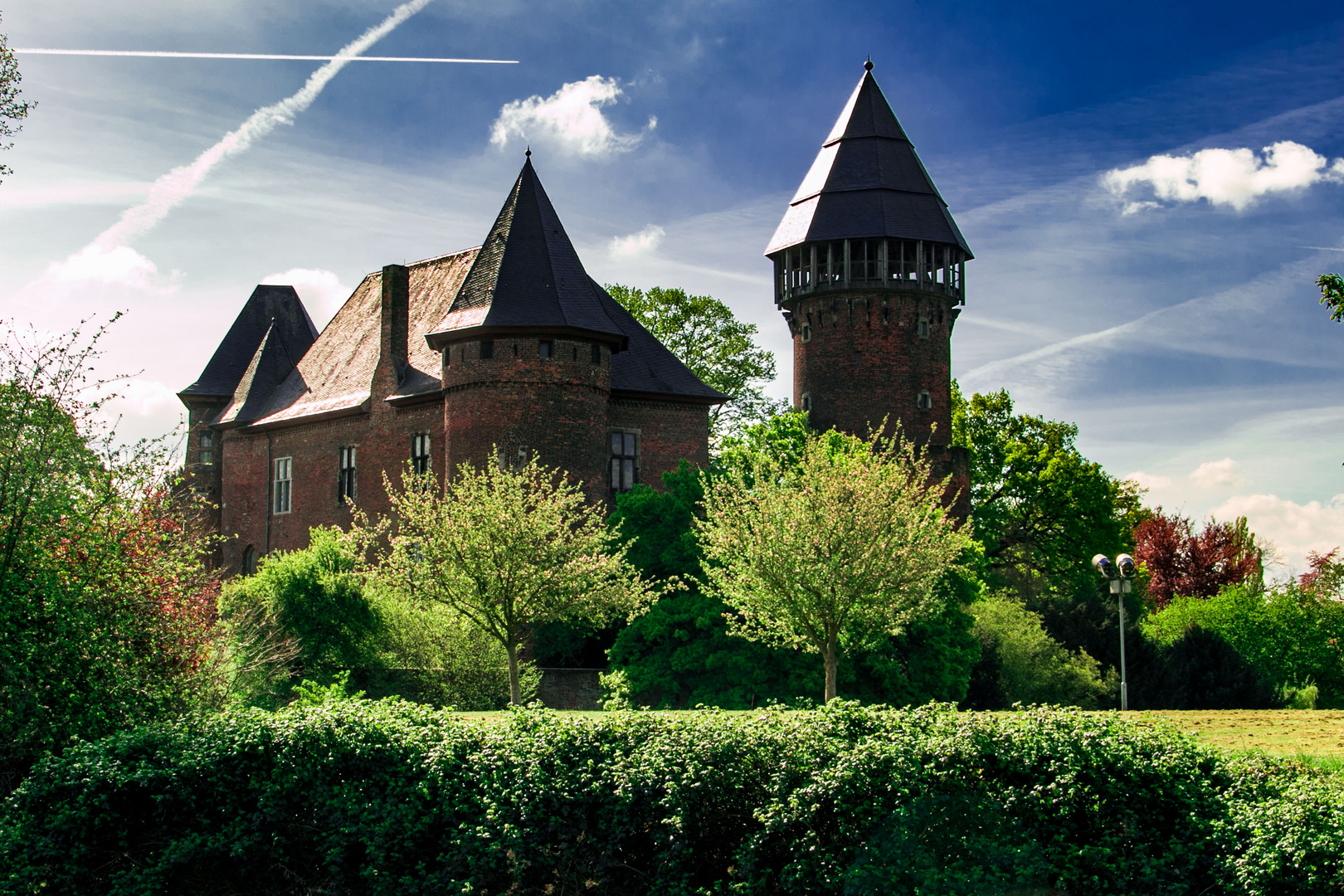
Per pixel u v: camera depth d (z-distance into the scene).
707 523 26.19
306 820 10.88
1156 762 9.59
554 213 38.91
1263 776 9.65
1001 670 40.44
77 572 13.10
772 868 9.56
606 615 25.84
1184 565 66.62
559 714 13.12
